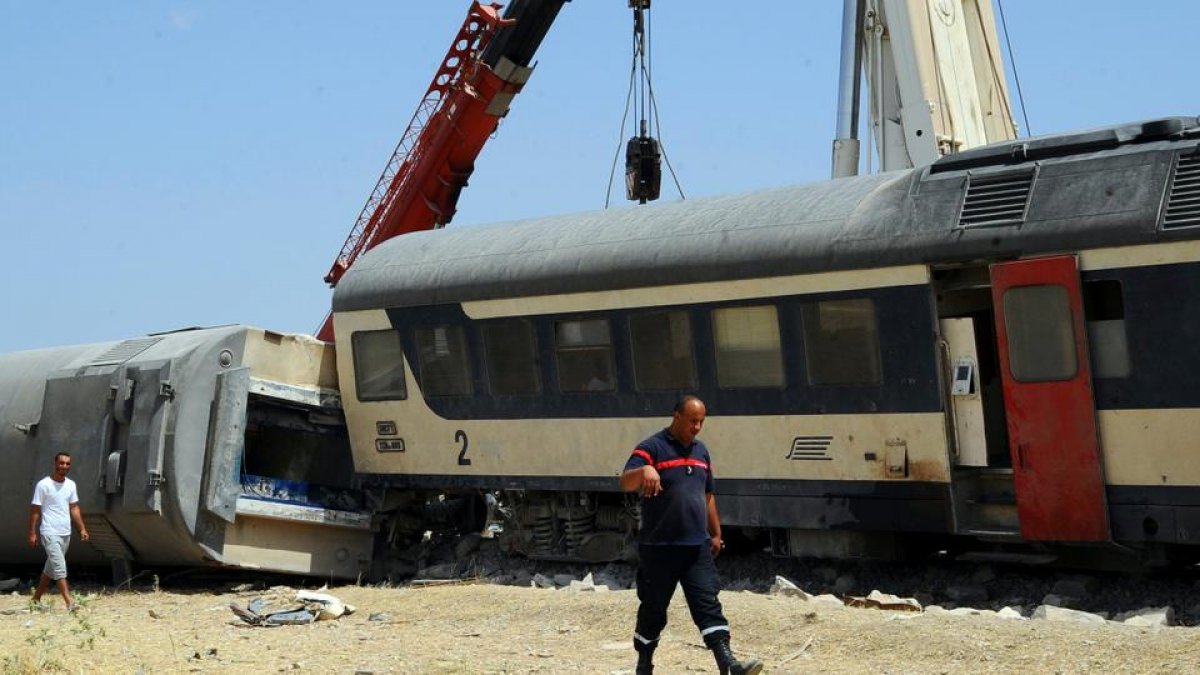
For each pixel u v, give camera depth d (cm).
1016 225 1281
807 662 1033
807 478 1438
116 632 1348
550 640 1174
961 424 1344
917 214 1352
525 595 1395
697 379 1508
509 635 1214
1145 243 1202
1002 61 1839
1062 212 1259
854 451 1400
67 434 1750
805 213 1444
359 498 1842
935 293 1350
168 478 1648
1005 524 1346
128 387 1695
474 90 2377
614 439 1587
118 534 1736
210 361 1692
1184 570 1328
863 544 1441
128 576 1767
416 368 1764
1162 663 938
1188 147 1218
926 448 1350
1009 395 1289
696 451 922
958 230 1315
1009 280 1284
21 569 2088
